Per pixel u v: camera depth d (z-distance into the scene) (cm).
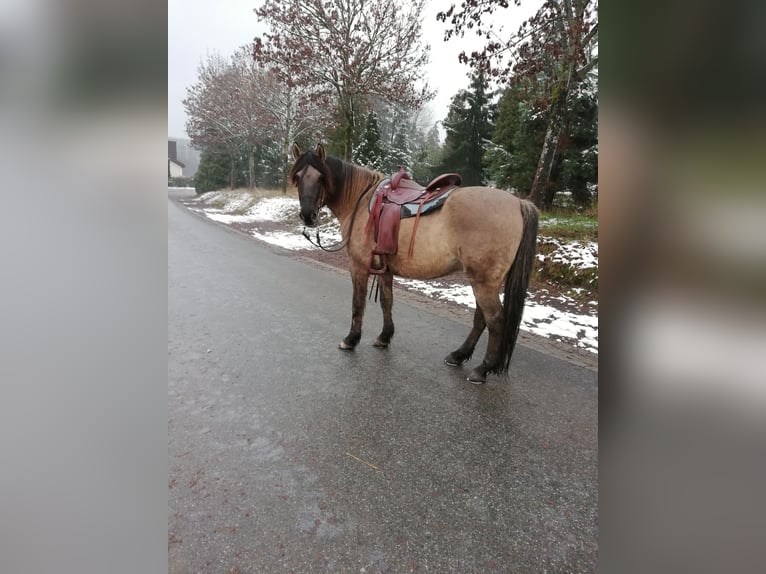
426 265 281
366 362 307
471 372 293
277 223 1369
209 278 575
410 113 2066
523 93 858
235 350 323
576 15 625
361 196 315
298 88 1580
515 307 259
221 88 2111
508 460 196
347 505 165
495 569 138
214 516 158
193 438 209
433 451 202
